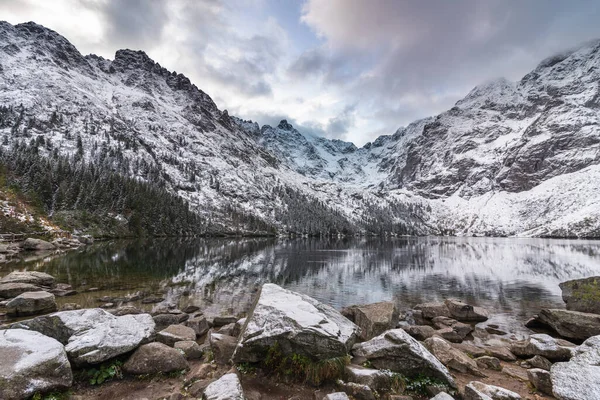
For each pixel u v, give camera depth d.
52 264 35.53
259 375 9.12
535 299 27.56
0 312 16.17
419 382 8.80
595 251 84.75
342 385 8.57
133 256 48.72
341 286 32.97
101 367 8.80
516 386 9.62
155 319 15.97
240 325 12.93
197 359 10.62
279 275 39.25
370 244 124.25
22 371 6.92
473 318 20.45
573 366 8.93
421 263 57.09
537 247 105.31
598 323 15.35
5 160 79.12
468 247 108.88
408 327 16.20
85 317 10.17
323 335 9.16
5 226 51.44
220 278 34.75
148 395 8.16
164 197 120.56
